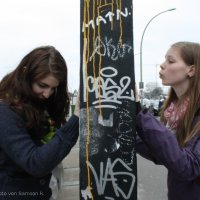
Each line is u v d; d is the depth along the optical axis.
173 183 2.17
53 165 1.94
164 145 1.93
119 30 2.00
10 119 2.01
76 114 2.03
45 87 2.14
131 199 1.95
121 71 1.98
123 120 1.96
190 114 2.14
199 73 2.22
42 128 2.17
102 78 1.99
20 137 1.99
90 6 2.04
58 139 1.96
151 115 2.03
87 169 1.98
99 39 2.01
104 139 1.97
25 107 2.06
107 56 2.00
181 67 2.24
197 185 2.07
